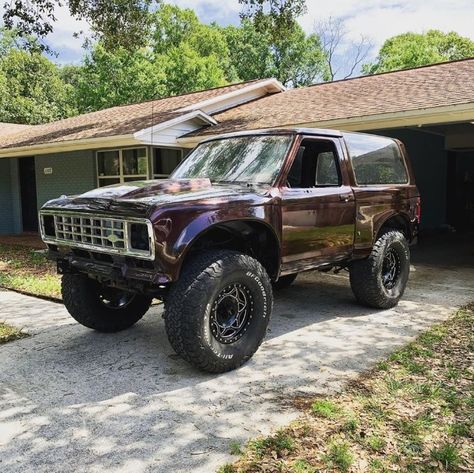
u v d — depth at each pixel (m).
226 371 3.65
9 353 4.17
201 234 3.43
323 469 2.40
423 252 9.74
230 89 12.86
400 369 3.64
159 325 4.93
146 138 9.59
